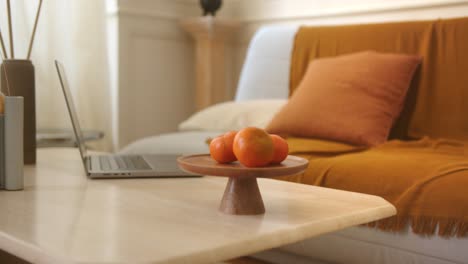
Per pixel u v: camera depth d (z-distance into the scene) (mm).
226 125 2410
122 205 1021
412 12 2748
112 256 703
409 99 2234
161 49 3467
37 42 2811
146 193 1142
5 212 961
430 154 1796
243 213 949
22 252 765
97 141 3096
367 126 2039
